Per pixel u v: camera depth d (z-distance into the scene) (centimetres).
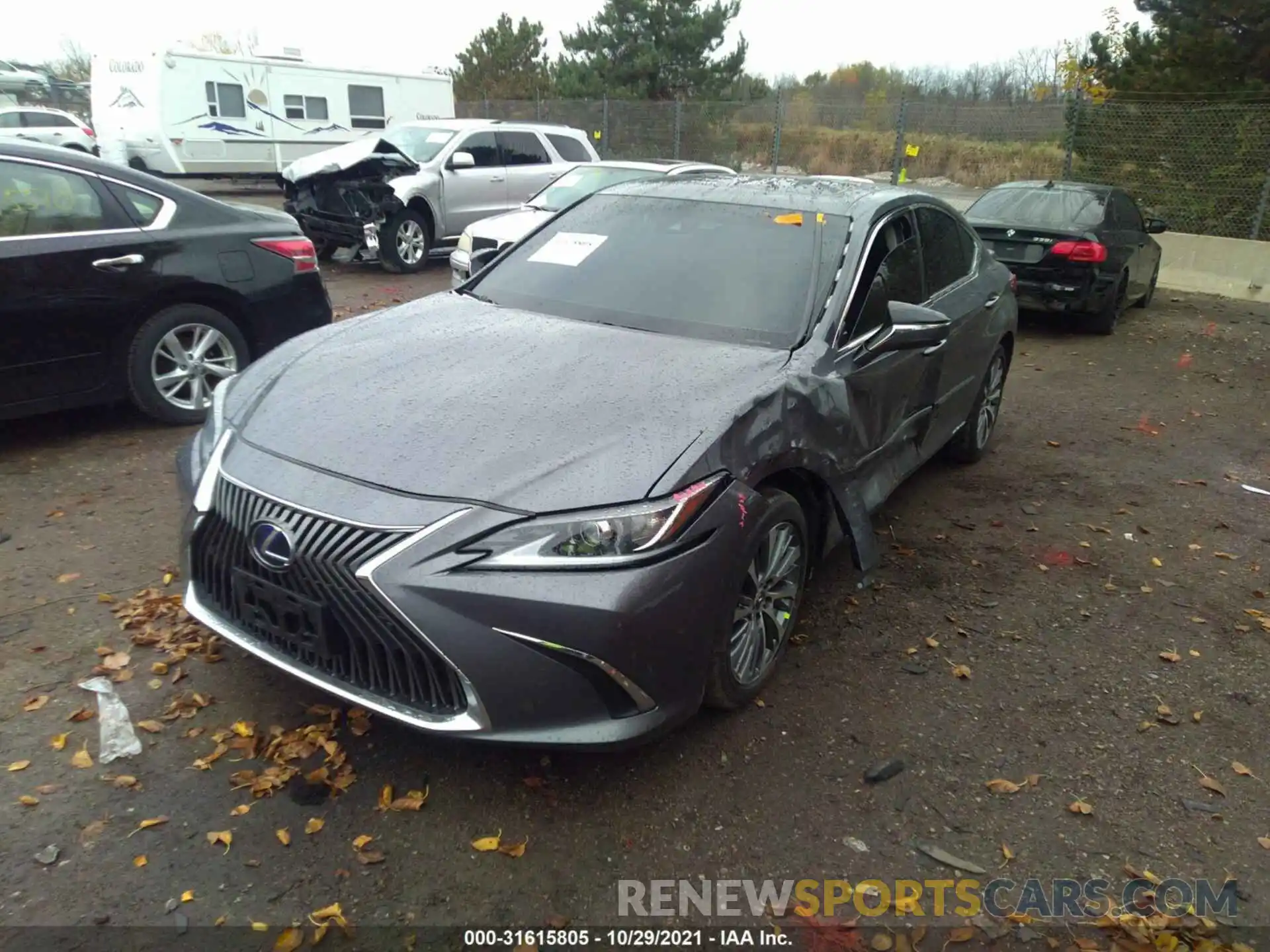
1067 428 704
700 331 372
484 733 259
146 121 1892
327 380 327
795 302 380
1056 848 280
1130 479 596
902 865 271
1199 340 1050
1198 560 481
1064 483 585
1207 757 325
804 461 333
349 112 2127
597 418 296
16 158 512
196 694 323
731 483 293
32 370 517
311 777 287
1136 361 940
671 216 437
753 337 367
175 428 588
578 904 252
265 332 610
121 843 261
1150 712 349
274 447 292
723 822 282
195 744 301
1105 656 386
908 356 420
